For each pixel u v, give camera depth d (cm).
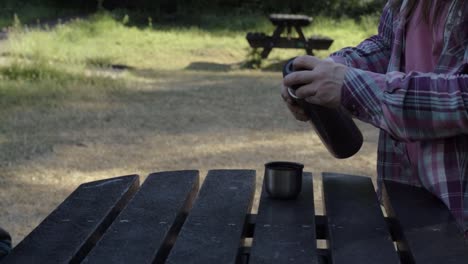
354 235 168
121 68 1270
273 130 742
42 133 699
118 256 154
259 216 186
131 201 194
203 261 152
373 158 631
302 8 2338
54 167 582
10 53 1277
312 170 584
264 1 2403
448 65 174
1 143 652
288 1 2361
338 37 1747
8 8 2264
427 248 155
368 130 754
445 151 177
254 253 158
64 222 177
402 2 194
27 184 537
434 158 178
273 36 1364
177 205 191
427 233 164
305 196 206
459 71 170
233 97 957
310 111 181
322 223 197
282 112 846
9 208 481
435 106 159
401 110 160
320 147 671
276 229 175
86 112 812
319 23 1956
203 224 177
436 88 160
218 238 167
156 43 1577
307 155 639
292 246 163
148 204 191
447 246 156
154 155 629
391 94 161
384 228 173
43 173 566
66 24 1927
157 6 2264
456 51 174
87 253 167
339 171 586
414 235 163
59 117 777
